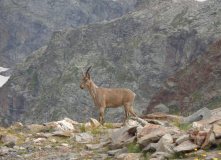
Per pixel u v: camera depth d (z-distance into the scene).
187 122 25.56
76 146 23.47
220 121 19.56
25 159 20.23
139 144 18.56
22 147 24.28
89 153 20.34
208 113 24.89
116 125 34.09
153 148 17.14
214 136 15.23
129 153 17.33
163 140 16.84
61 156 19.89
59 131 30.25
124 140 20.73
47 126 34.66
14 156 21.33
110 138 22.56
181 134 17.75
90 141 25.05
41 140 26.83
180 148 15.46
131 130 21.41
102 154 19.64
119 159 17.09
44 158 19.77
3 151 22.61
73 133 28.94
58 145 24.52
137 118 31.00
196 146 15.48
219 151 14.34
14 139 27.56
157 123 26.78
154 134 18.39
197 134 16.38
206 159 13.59
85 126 33.72
